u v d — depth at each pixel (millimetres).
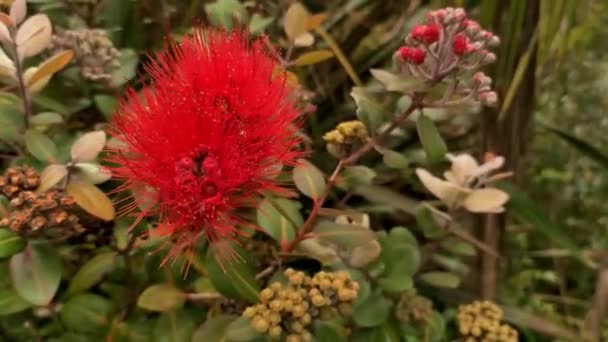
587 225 633
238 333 291
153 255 339
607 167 508
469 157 375
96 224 337
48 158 316
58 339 335
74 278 326
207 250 326
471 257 493
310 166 329
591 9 500
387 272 352
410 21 538
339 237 315
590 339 481
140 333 336
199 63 269
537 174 648
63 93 382
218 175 254
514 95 451
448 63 309
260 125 267
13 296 318
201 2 485
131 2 427
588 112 651
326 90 540
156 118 259
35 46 313
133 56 382
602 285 495
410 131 498
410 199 503
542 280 636
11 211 300
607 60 671
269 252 371
